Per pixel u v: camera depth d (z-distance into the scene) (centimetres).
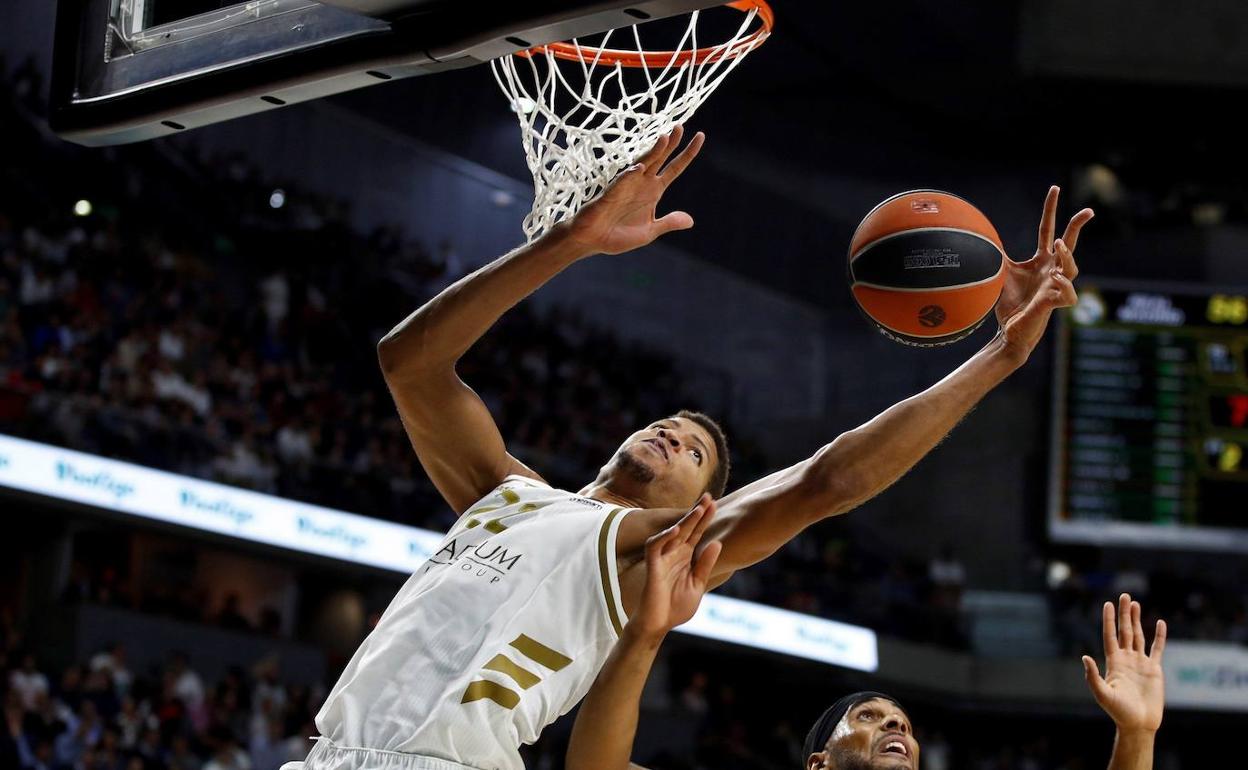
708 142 1706
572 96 301
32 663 952
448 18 234
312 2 258
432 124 1573
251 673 1112
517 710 215
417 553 1130
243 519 1038
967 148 1714
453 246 1581
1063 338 1471
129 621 1051
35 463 940
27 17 1288
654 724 1281
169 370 1140
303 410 1234
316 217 1430
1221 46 1538
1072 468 1460
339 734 218
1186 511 1451
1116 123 1633
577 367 1545
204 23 274
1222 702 1420
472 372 1433
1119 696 255
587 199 275
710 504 211
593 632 225
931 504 1652
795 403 1734
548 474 1354
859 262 266
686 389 1659
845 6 1478
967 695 1441
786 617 1312
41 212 1181
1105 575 1541
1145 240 1658
